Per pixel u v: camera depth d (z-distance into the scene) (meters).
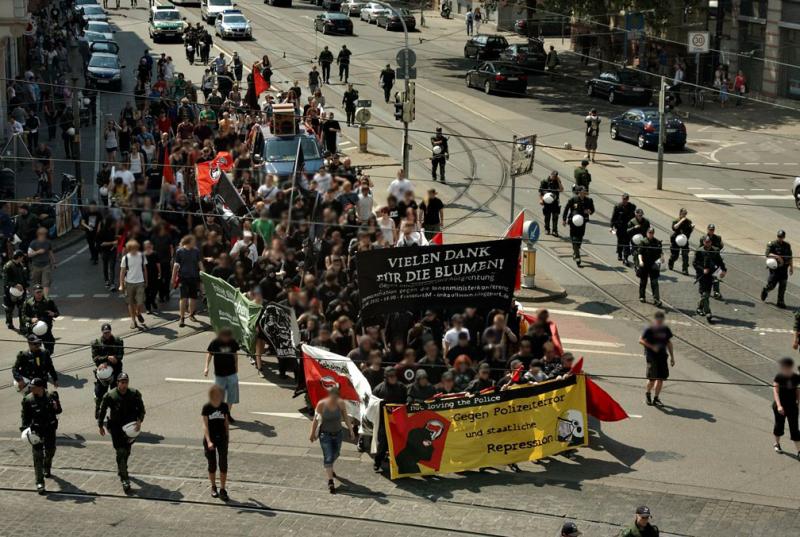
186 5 80.75
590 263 30.75
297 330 20.58
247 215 20.31
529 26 63.81
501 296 20.08
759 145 46.53
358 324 19.83
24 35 49.72
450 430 18.41
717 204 36.88
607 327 25.81
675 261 30.38
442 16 80.62
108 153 36.19
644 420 20.67
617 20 61.44
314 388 19.78
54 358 23.31
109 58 49.97
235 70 50.72
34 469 17.72
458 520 16.70
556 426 19.02
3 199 31.33
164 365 22.88
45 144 39.06
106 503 17.22
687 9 58.06
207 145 30.67
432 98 53.25
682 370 23.22
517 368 19.38
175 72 54.31
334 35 69.62
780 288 27.38
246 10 79.12
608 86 53.88
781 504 17.38
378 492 17.67
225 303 22.61
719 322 26.34
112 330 24.81
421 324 19.56
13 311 26.03
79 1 72.56
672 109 52.34
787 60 55.06
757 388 22.39
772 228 34.31
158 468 18.44
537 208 35.69
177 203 22.50
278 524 16.56
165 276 25.36
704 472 18.50
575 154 43.19
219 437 17.22
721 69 55.47
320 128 39.12
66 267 29.34
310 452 19.12
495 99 53.97
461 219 33.84
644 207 36.31
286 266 20.28
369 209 20.61
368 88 54.34
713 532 16.41
